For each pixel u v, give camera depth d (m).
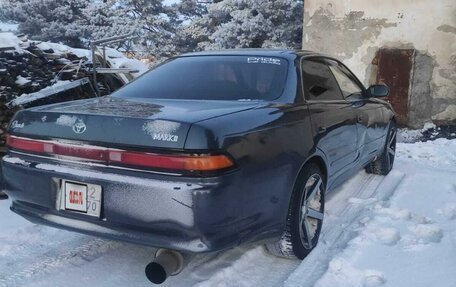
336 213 4.45
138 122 2.63
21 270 3.19
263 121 2.96
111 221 2.69
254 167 2.76
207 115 2.74
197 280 3.12
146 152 2.57
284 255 3.40
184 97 3.48
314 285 3.05
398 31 10.98
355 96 4.72
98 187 2.71
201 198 2.48
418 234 3.87
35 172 2.90
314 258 3.47
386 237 3.77
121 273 3.22
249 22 20.11
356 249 3.54
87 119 2.75
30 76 6.31
